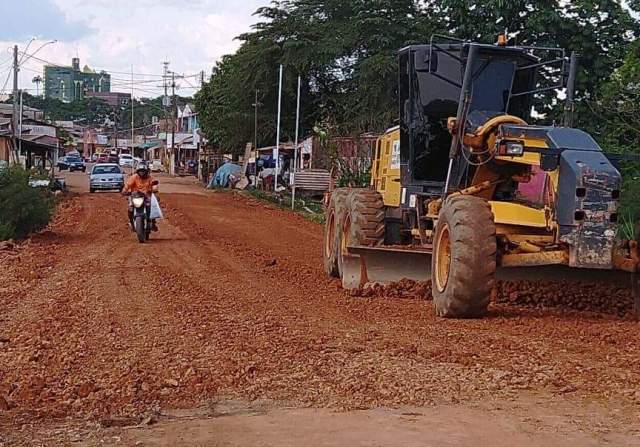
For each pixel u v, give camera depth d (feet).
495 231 34.68
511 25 80.79
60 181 158.20
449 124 39.11
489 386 25.08
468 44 40.01
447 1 83.35
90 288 44.88
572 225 32.86
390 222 46.34
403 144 44.68
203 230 84.38
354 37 134.10
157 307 38.96
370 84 124.88
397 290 42.19
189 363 27.81
